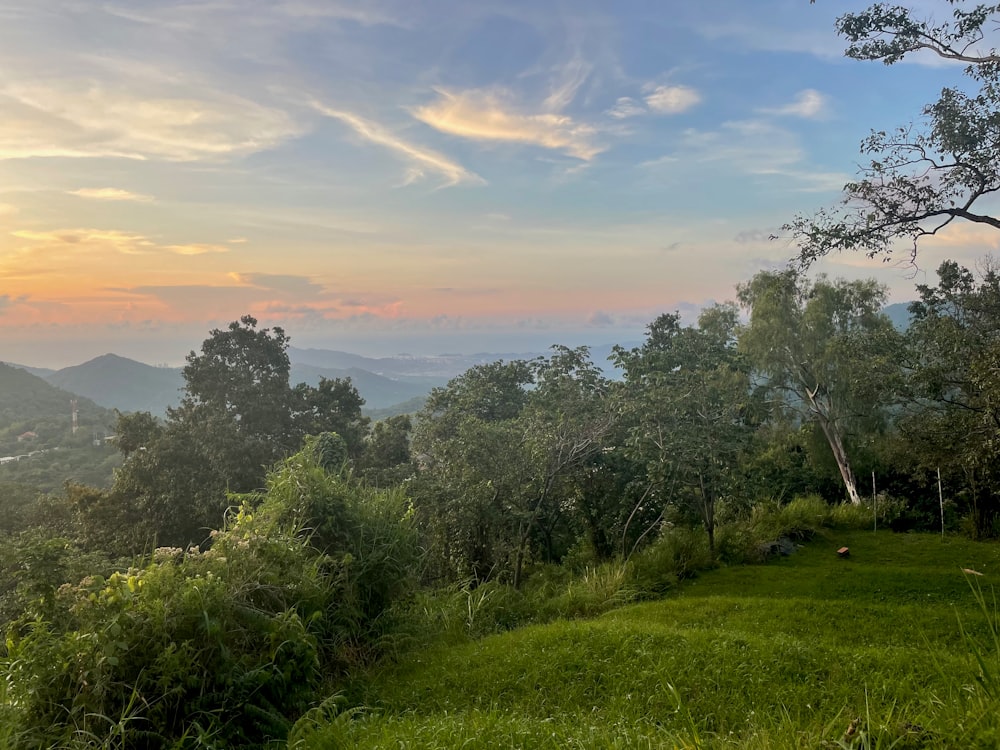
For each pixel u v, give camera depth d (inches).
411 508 412.2
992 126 403.5
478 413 891.4
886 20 431.8
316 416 1048.2
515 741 183.3
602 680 250.7
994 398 434.6
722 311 1138.0
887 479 937.5
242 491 836.0
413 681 275.4
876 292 1008.2
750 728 180.7
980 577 479.2
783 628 331.9
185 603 229.1
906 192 450.3
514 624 402.6
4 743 184.1
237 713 220.2
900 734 132.9
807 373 1012.5
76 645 207.0
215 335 1003.9
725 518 708.0
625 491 631.8
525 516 522.0
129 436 927.7
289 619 249.0
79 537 855.1
